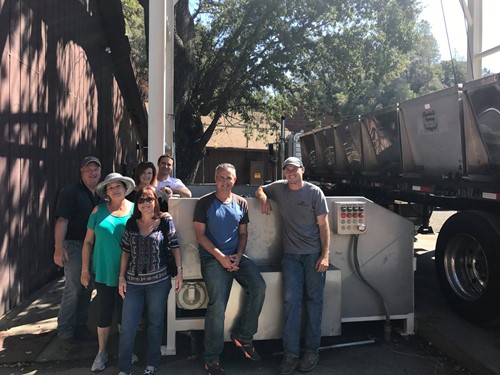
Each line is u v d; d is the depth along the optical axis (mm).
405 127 5668
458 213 4605
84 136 8867
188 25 11852
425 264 6875
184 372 3699
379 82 18344
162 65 5949
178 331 4285
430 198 5871
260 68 17172
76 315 4168
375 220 4305
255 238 4141
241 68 17031
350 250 4285
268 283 3918
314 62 17531
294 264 3836
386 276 4344
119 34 11242
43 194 6168
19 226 5293
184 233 3920
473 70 7125
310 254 3822
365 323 4742
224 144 28000
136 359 3879
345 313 4277
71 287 4008
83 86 8773
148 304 3512
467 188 4629
